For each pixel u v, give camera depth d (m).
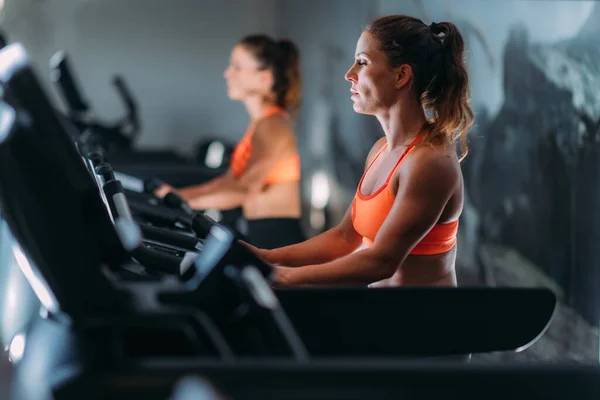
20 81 1.38
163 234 2.16
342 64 8.77
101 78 12.94
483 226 4.71
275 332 1.40
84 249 1.39
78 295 1.38
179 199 2.96
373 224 2.57
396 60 2.52
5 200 1.38
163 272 1.63
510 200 4.35
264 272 1.44
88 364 1.25
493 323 1.93
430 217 2.39
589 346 3.56
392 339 1.89
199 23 13.13
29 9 12.55
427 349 1.91
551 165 3.91
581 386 1.25
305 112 10.64
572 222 3.72
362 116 7.98
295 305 1.87
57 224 1.38
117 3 12.89
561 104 3.82
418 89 2.52
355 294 1.88
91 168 2.22
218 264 1.40
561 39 3.81
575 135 3.69
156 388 1.22
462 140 2.59
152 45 13.05
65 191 1.38
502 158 4.45
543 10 3.96
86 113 5.89
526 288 1.94
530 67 4.12
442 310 1.91
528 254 4.16
